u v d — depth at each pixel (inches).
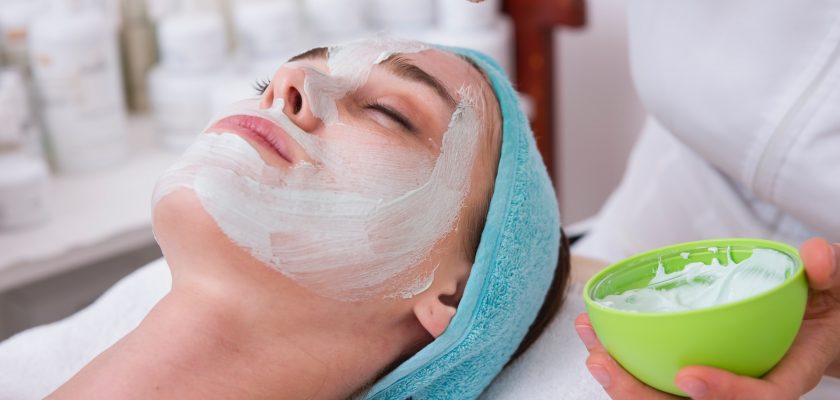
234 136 32.8
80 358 40.8
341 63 36.3
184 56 66.2
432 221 34.3
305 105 34.0
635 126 83.9
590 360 28.6
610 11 81.9
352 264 32.9
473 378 37.4
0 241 56.0
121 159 66.6
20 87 59.7
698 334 25.3
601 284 29.5
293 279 32.4
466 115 36.1
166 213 32.3
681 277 29.8
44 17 61.8
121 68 74.6
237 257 32.1
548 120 76.3
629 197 54.7
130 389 31.5
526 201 36.0
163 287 43.6
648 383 27.8
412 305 34.8
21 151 59.4
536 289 37.4
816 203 40.4
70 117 63.1
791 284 25.7
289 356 33.5
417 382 36.4
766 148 40.5
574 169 89.7
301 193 32.4
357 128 34.0
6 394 38.8
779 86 39.2
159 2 71.6
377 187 33.2
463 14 69.7
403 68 36.2
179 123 67.1
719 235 49.6
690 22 41.1
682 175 50.9
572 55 85.9
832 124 38.1
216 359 32.5
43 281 65.6
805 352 28.6
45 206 58.2
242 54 71.5
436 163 34.7
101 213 59.3
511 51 75.8
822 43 37.7
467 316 34.9
